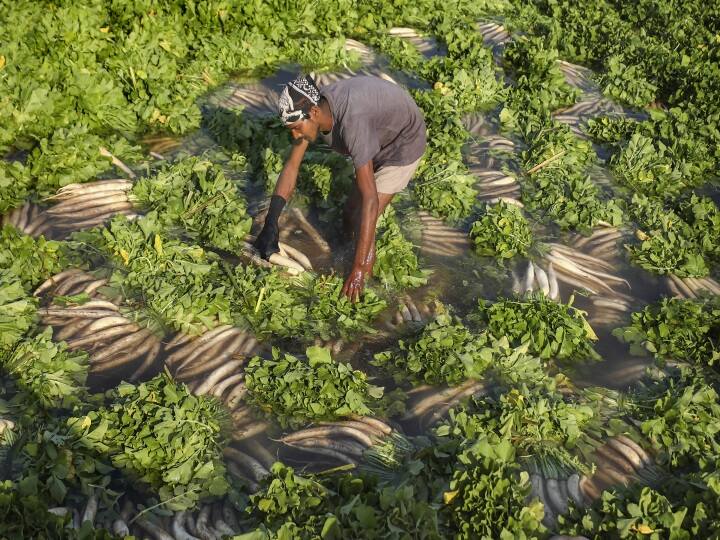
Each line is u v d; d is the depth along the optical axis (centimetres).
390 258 603
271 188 675
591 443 479
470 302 596
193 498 416
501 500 411
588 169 805
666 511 414
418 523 390
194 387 487
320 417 476
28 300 522
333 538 382
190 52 885
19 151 689
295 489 411
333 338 539
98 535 373
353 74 935
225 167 708
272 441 459
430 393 504
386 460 452
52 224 613
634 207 738
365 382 499
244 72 898
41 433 431
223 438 457
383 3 1088
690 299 625
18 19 809
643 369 548
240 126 743
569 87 966
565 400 510
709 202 734
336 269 605
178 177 657
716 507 420
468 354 514
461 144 795
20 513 370
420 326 560
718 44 1137
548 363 544
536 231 697
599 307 613
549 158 783
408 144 549
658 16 1252
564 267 651
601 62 1102
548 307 571
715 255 691
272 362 498
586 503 440
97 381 484
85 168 663
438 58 968
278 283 561
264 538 383
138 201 649
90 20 806
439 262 636
